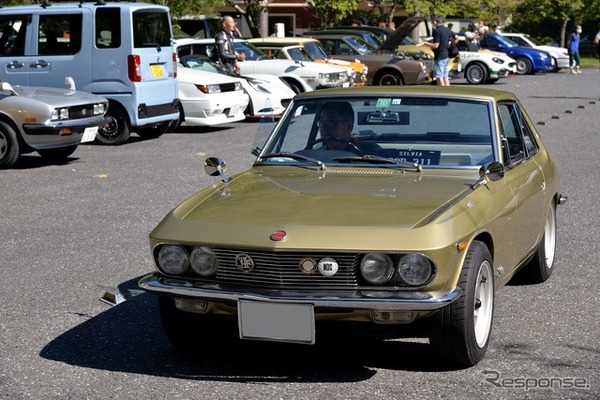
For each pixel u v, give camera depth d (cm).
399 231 548
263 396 554
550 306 743
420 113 705
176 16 2855
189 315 616
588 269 863
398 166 674
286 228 559
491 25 5094
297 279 554
